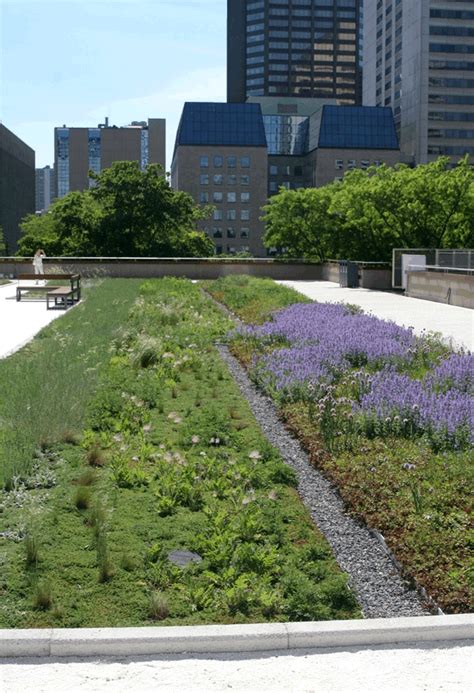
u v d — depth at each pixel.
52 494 7.46
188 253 70.69
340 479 8.16
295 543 6.71
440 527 6.58
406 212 48.25
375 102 168.38
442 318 24.55
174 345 16.78
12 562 5.97
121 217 67.81
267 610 5.37
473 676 4.41
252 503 7.36
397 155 144.50
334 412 10.14
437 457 8.59
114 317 21.52
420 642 4.77
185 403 12.04
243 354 16.52
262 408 11.98
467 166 48.94
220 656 4.60
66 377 11.85
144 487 7.88
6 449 8.48
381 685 4.30
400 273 38.06
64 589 5.56
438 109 144.75
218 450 9.31
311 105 162.25
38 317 24.16
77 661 4.54
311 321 19.92
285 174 160.25
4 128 159.00
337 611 5.48
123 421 10.27
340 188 61.59
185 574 5.88
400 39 152.62
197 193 147.12
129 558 6.01
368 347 15.09
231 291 31.80
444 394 11.60
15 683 4.31
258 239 148.38
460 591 5.54
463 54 144.38
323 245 62.59
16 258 50.28
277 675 4.40
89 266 50.38
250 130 147.75
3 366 13.75
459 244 48.81
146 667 4.48
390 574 6.16
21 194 181.38
